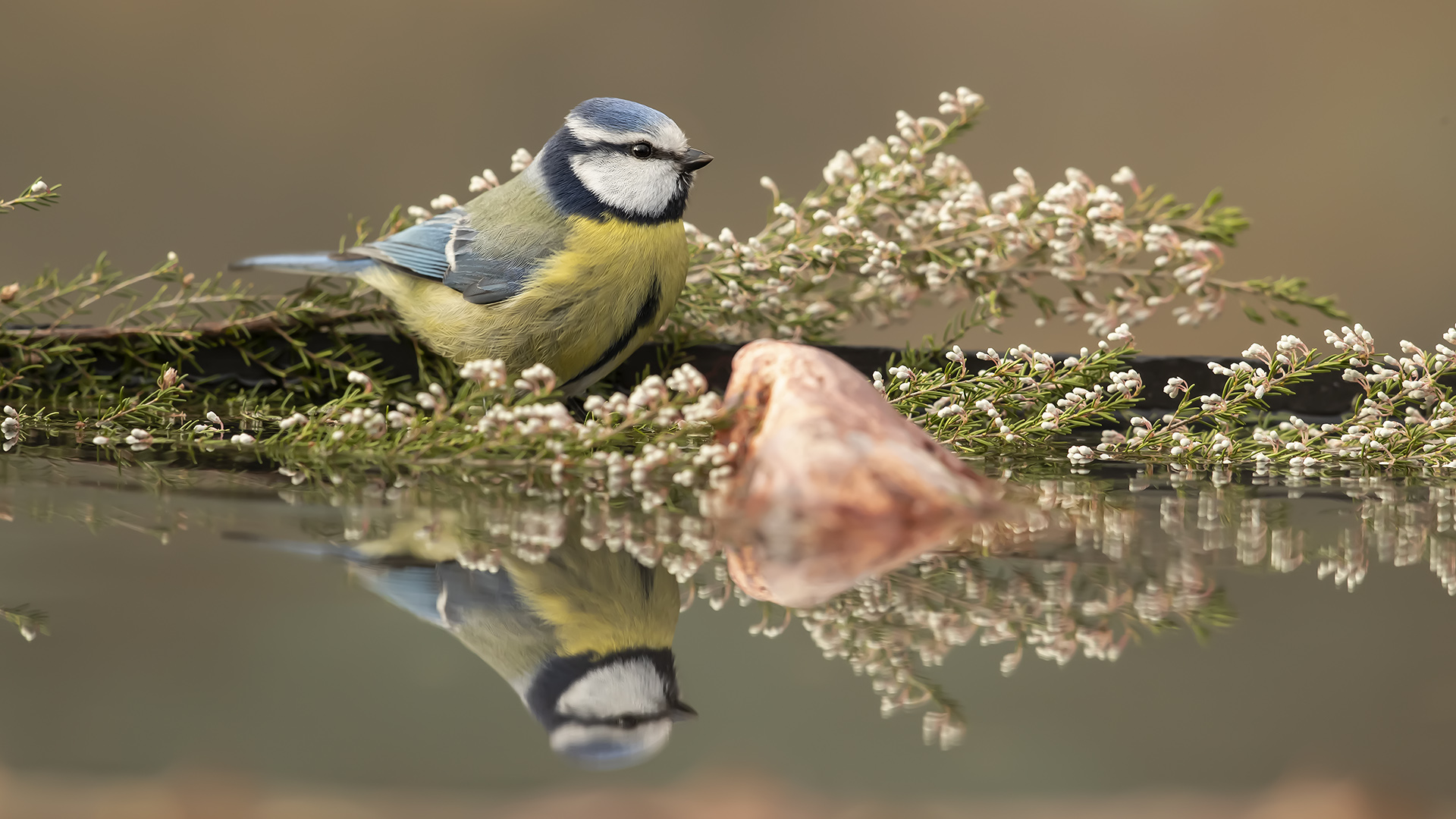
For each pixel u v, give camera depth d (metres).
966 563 4.82
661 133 4.91
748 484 4.85
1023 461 4.90
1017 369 4.90
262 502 4.85
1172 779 3.79
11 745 4.02
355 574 4.82
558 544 4.83
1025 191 4.95
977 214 4.95
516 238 4.92
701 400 4.86
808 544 4.83
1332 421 4.93
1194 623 4.80
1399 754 3.95
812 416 4.85
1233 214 4.94
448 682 4.58
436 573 4.82
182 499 4.86
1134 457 4.91
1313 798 3.72
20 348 4.94
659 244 4.92
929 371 4.93
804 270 4.95
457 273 4.92
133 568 4.82
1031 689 4.52
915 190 4.96
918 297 4.97
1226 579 4.82
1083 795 3.71
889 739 4.06
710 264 4.95
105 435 4.91
